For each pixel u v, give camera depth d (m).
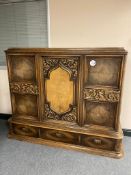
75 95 1.94
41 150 2.10
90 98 1.89
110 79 1.79
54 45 2.34
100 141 1.96
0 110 2.92
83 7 2.08
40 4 2.28
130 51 2.10
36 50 1.90
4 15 2.48
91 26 2.12
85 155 2.00
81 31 2.17
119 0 1.96
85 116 2.00
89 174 1.73
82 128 2.00
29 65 2.00
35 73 2.00
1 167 1.83
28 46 2.52
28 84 2.05
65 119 2.07
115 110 1.87
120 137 1.88
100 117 1.95
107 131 1.93
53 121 2.11
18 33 2.51
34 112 2.18
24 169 1.81
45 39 2.41
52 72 1.93
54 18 2.22
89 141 2.00
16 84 2.10
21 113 2.25
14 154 2.04
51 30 2.28
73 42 2.24
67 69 1.87
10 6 2.41
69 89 1.94
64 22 2.20
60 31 2.25
